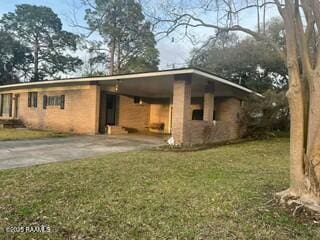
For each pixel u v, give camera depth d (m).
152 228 3.69
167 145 11.72
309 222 3.94
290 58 4.58
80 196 4.81
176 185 5.59
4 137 12.96
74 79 15.48
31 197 4.71
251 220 3.99
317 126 4.29
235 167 7.60
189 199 4.78
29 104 19.11
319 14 4.38
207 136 13.45
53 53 35.84
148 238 3.42
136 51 23.09
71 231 3.57
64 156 8.68
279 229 3.73
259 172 7.04
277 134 16.98
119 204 4.49
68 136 14.20
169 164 7.66
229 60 20.50
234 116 16.83
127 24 12.77
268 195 5.05
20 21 34.00
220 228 3.73
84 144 11.62
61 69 36.16
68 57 36.09
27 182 5.54
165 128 19.98
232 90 16.12
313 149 4.34
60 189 5.15
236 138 15.98
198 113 19.31
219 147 12.02
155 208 4.36
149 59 23.16
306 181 4.40
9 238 3.37
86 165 7.14
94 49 27.22
